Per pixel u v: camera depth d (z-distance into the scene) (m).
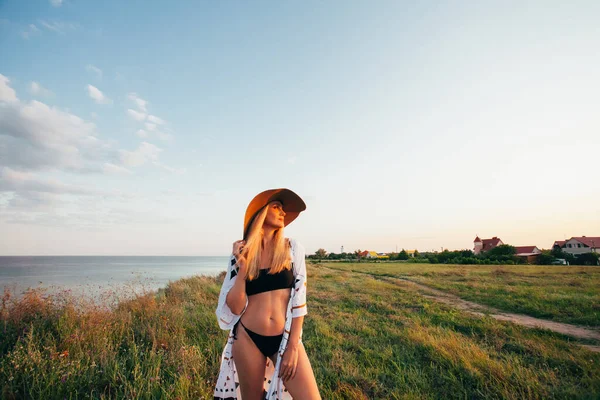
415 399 3.46
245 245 2.18
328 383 3.81
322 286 15.77
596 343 6.40
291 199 2.46
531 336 6.53
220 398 2.18
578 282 18.62
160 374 3.79
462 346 5.39
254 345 2.10
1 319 4.96
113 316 5.79
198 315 7.11
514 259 57.19
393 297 12.21
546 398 3.60
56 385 3.31
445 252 66.88
